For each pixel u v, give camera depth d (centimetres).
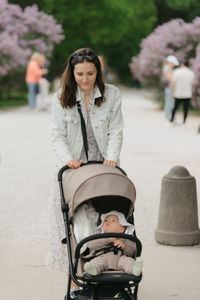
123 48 6088
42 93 2819
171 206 717
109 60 6222
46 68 2877
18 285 576
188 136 1822
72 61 499
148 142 1667
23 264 638
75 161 496
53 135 523
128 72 6341
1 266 631
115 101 524
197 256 674
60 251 529
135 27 5791
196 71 2411
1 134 1838
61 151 513
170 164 1286
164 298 544
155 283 583
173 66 2145
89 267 423
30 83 2806
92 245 458
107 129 525
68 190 474
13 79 3259
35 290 562
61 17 4834
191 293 557
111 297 432
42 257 661
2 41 2828
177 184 716
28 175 1159
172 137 1792
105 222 468
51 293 554
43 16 3266
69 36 4984
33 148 1527
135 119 2419
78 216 479
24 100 3491
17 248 693
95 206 491
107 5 4862
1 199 951
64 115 519
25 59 2994
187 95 2130
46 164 1285
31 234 752
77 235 472
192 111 2800
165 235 716
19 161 1327
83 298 440
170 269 625
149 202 931
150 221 822
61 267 531
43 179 1117
